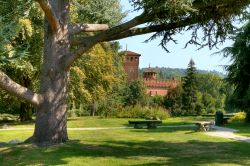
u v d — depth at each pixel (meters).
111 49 46.03
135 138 18.12
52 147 13.50
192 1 12.12
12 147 13.62
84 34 25.50
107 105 49.38
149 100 62.03
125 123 33.75
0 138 20.91
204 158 12.59
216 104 73.88
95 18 16.52
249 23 32.38
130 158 12.38
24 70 29.70
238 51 33.22
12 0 13.22
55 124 14.16
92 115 52.31
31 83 32.62
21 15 13.51
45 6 12.93
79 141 15.16
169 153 13.52
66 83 14.53
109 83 41.69
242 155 13.43
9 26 10.78
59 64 14.27
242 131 24.22
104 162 11.71
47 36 14.41
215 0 12.63
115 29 14.29
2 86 13.36
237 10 13.55
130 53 95.50
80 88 35.91
